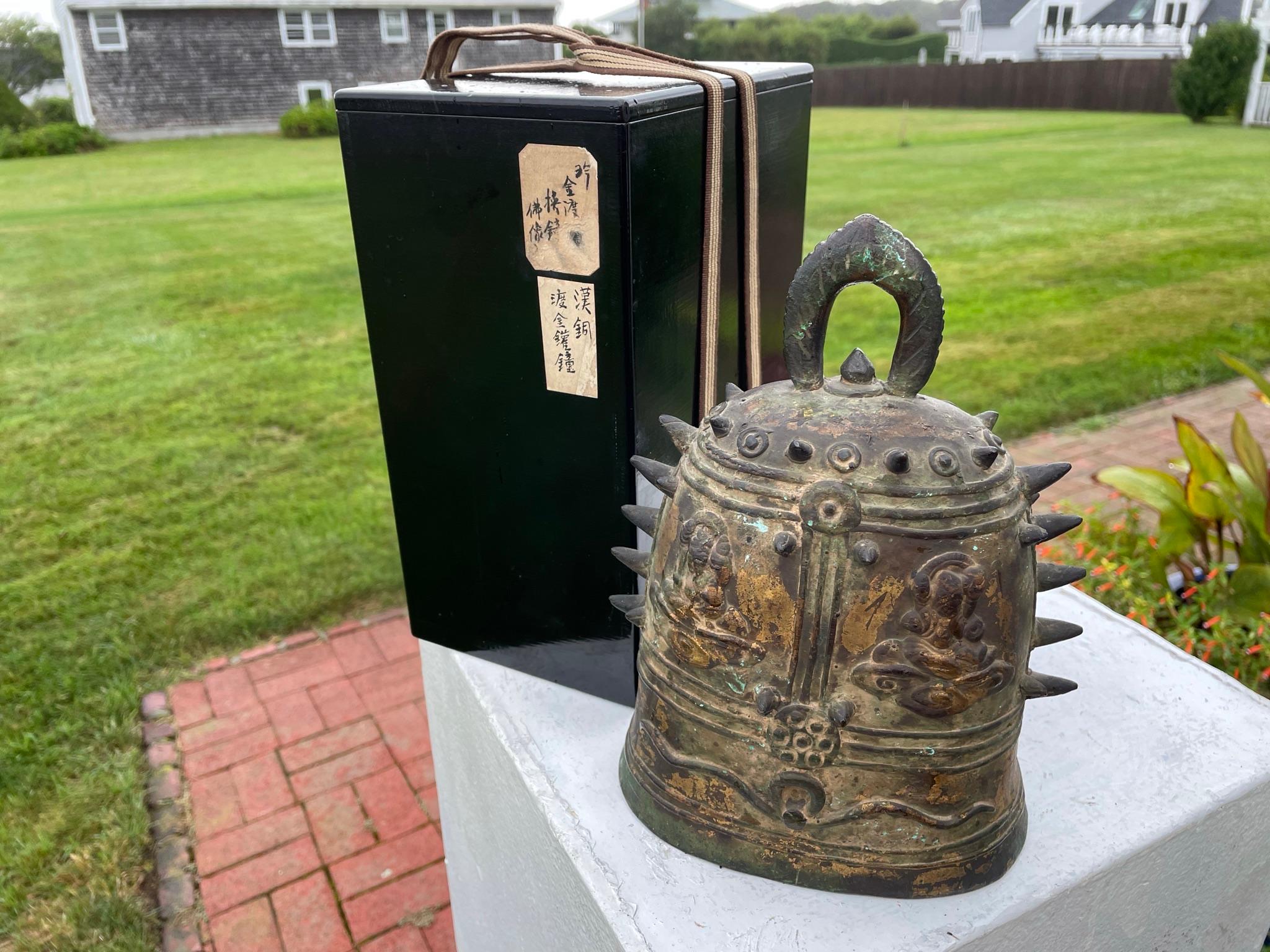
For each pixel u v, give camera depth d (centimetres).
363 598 297
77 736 241
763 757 92
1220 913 127
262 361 510
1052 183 925
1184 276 601
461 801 159
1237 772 117
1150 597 210
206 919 198
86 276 688
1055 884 100
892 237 86
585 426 118
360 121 116
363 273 126
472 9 1767
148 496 360
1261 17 1368
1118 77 1661
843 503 83
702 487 91
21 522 341
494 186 111
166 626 281
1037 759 119
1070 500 321
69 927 191
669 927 95
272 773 233
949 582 83
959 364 458
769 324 151
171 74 1653
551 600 132
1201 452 208
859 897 98
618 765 118
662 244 111
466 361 123
